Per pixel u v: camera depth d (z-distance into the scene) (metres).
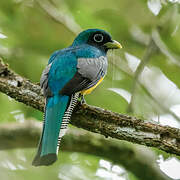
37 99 10.21
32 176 12.99
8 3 14.84
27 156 13.85
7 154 13.78
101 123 9.81
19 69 14.02
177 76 15.18
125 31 15.61
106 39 12.28
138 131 9.57
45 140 9.50
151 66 15.66
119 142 12.82
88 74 10.38
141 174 12.88
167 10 14.83
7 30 14.69
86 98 13.46
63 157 13.66
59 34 15.14
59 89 9.95
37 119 13.26
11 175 12.95
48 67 10.46
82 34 12.25
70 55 10.66
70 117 10.00
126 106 13.38
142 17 15.30
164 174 12.83
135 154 12.80
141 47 15.91
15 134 12.52
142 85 14.21
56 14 14.78
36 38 14.85
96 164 13.57
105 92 13.57
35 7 15.18
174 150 9.37
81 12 14.83
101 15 14.91
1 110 13.55
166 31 15.05
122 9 15.12
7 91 10.33
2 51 14.28
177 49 15.30
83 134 12.70
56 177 13.05
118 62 14.73
